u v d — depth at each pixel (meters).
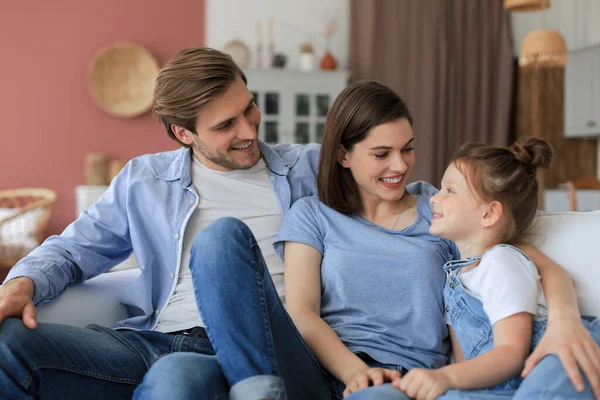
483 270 1.36
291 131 5.89
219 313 1.21
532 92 6.61
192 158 1.82
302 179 1.83
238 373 1.19
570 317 1.22
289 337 1.33
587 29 6.87
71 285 1.67
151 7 5.95
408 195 1.68
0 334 1.29
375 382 1.26
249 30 6.15
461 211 1.43
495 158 1.42
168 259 1.72
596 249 1.41
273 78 5.86
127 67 5.88
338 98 1.63
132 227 1.73
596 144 6.80
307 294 1.53
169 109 1.68
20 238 4.89
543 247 1.46
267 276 1.31
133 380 1.44
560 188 6.36
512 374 1.23
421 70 6.24
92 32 5.85
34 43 5.76
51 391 1.33
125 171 1.79
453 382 1.18
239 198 1.78
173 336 1.54
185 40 6.02
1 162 5.73
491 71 6.42
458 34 6.31
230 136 1.69
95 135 5.86
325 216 1.63
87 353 1.38
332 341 1.41
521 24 6.71
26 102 5.76
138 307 1.71
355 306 1.51
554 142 6.69
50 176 5.79
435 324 1.48
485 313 1.33
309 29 6.27
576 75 6.52
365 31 6.16
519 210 1.42
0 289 1.44
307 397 1.36
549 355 1.17
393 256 1.54
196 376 1.17
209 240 1.23
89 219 1.73
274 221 1.76
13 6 5.73
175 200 1.75
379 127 1.54
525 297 1.28
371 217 1.64
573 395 1.11
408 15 6.21
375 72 6.17
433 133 6.25
